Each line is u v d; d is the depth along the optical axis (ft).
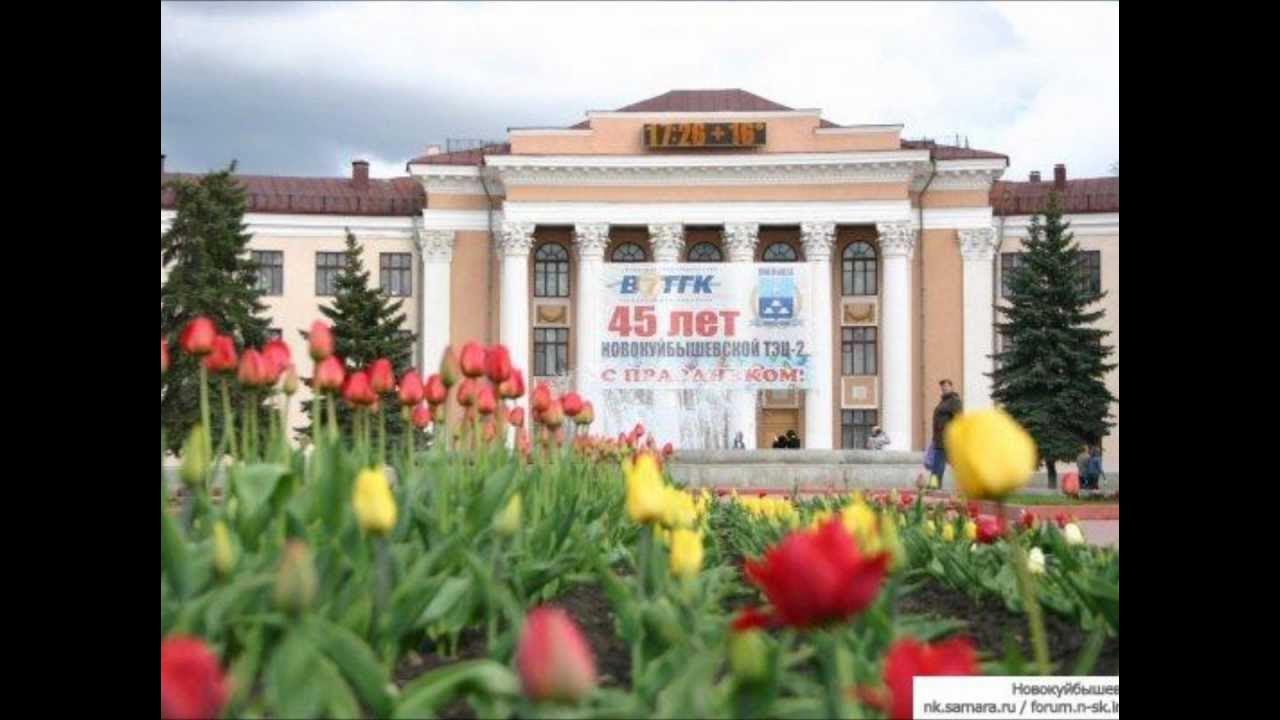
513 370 17.06
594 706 7.22
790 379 131.85
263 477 11.00
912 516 25.44
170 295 116.67
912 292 168.25
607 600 15.81
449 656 11.60
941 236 168.25
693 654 8.34
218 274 118.73
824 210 165.27
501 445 17.66
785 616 5.86
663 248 166.09
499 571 11.62
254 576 9.05
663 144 168.04
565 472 21.15
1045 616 15.61
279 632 8.34
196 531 10.89
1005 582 17.11
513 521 11.48
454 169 169.27
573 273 172.86
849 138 166.61
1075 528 20.44
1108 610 12.04
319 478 11.28
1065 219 168.96
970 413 6.64
